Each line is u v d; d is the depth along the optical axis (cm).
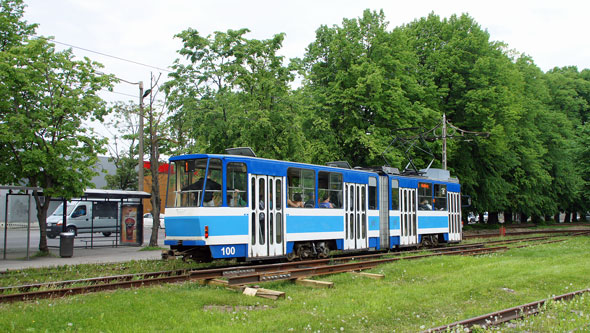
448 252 2019
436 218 2442
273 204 1562
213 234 1384
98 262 1688
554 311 925
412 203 2261
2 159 1912
